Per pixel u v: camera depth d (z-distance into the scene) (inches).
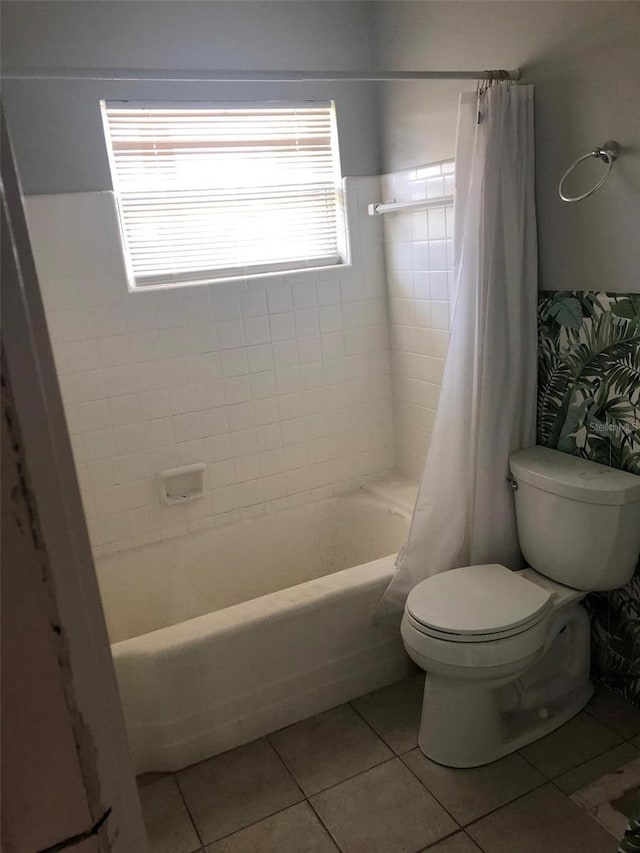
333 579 92.0
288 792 78.6
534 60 81.4
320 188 112.3
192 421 107.2
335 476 121.6
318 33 105.0
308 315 113.3
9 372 14.8
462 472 90.7
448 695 79.3
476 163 82.0
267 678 86.8
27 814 16.5
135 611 105.2
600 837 69.7
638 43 69.7
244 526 112.9
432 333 110.7
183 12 95.6
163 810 77.5
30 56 88.7
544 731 83.7
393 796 76.8
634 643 85.7
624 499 75.6
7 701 15.6
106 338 99.0
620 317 77.6
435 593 81.8
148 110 96.9
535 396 89.5
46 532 15.7
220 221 105.6
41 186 91.8
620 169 74.3
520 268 84.7
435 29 95.5
